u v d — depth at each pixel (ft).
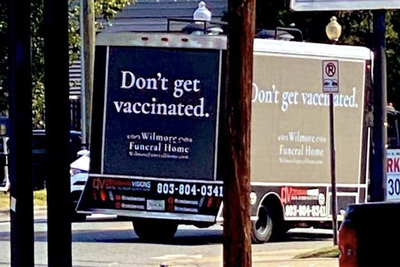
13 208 46.37
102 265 64.54
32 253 46.47
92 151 74.18
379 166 65.16
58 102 46.57
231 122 43.70
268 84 73.41
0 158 113.39
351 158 79.56
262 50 72.84
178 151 72.43
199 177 72.08
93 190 74.18
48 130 46.70
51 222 46.98
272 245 75.00
